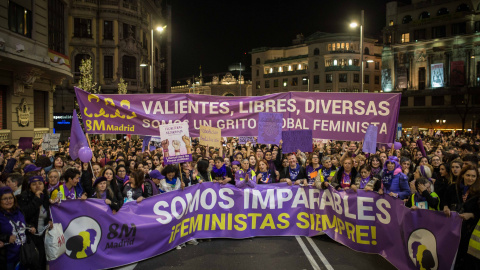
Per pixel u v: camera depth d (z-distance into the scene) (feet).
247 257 22.84
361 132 28.50
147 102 28.22
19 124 60.54
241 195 26.50
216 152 41.88
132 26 150.82
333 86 248.93
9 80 57.52
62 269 20.08
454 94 187.73
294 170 27.96
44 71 64.75
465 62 185.16
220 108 28.96
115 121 27.81
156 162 34.35
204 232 26.11
